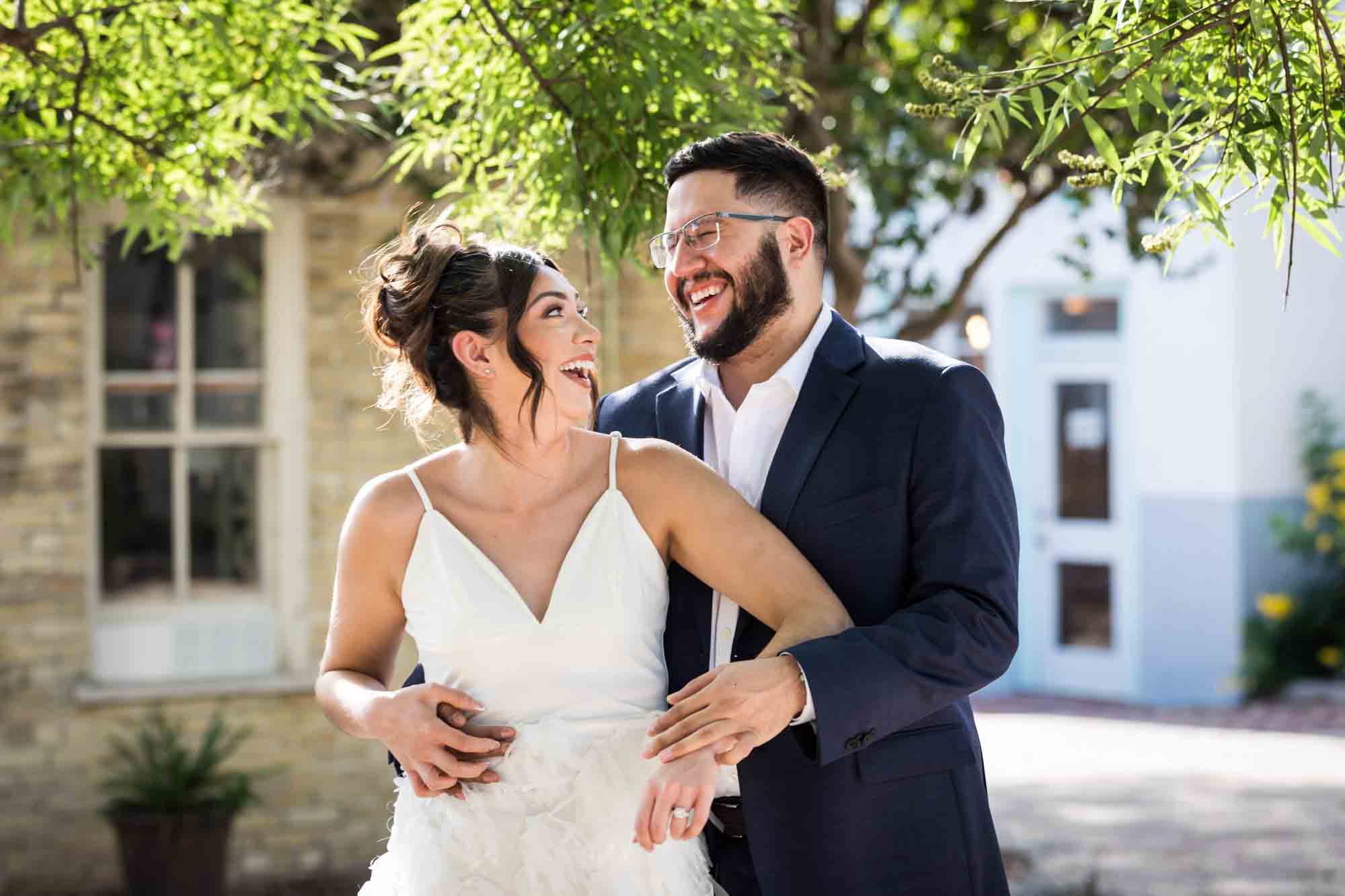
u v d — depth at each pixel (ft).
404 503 7.65
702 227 7.72
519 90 9.61
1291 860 20.20
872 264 22.67
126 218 11.18
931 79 7.85
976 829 7.73
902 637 7.07
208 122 10.31
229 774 19.39
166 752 19.26
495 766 7.30
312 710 20.22
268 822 20.02
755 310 7.73
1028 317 35.70
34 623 19.34
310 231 20.15
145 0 9.63
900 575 7.57
